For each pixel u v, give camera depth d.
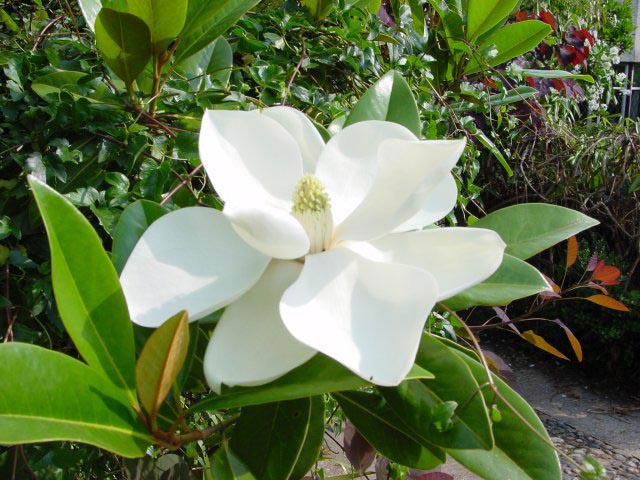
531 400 2.04
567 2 2.25
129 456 0.32
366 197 0.39
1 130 0.55
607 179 1.98
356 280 0.36
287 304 0.33
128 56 0.52
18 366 0.30
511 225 0.51
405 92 0.54
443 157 0.36
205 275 0.37
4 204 0.55
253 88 0.71
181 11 0.50
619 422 1.89
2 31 0.70
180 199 0.57
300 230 0.34
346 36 0.75
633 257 2.05
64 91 0.55
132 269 0.37
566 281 2.16
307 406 0.43
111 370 0.35
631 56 3.31
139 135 0.57
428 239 0.39
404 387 0.41
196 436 0.38
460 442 0.38
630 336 2.06
